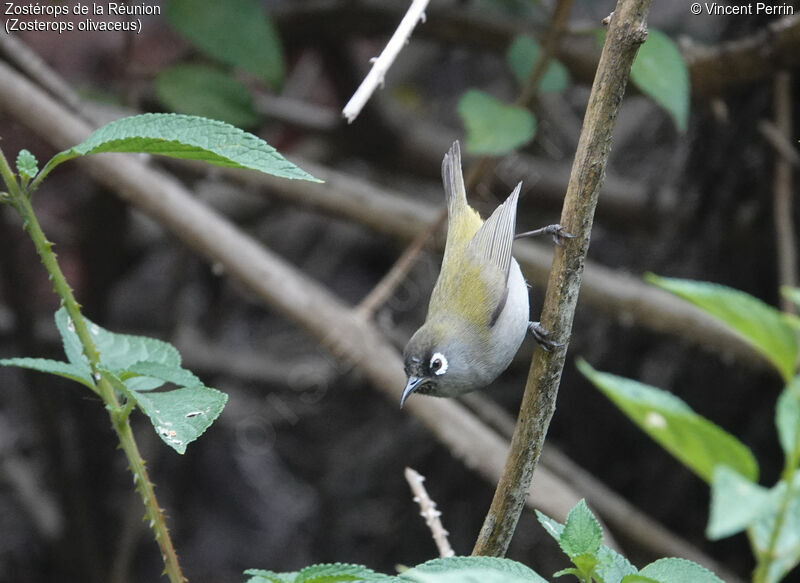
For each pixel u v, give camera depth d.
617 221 13.13
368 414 14.96
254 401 15.46
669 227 12.05
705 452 3.16
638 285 10.29
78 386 14.16
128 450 3.73
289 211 16.47
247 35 9.47
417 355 7.66
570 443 12.81
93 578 13.54
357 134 13.47
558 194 13.38
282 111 13.55
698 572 3.35
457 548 13.07
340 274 16.69
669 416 3.13
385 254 16.52
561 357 4.23
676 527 11.87
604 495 10.49
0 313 14.74
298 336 16.19
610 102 4.15
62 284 3.78
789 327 2.93
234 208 14.80
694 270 11.67
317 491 14.84
